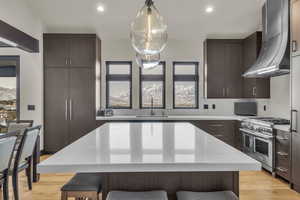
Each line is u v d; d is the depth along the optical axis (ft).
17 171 8.87
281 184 11.41
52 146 17.25
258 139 13.53
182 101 19.66
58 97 17.33
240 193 10.32
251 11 15.14
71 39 17.40
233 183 5.75
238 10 15.07
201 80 19.33
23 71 16.78
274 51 12.05
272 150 12.28
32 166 11.60
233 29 17.17
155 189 5.72
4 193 8.11
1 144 7.32
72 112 17.33
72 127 17.31
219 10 15.08
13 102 21.45
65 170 4.28
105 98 19.33
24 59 16.74
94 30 17.48
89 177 6.39
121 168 4.32
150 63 11.48
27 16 14.78
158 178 5.73
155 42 7.47
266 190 10.67
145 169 4.33
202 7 14.85
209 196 5.00
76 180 6.18
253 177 12.42
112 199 4.78
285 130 11.30
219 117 17.46
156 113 19.25
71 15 15.67
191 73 19.63
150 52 7.81
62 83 17.34
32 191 10.59
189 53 19.39
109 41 19.33
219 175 5.75
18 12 13.67
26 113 16.76
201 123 17.19
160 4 14.64
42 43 17.11
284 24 11.66
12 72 21.67
